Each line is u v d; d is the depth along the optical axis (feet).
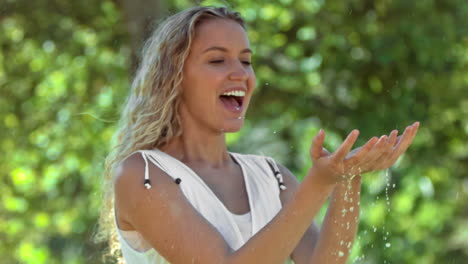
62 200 41.29
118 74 38.34
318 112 37.83
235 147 40.40
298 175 39.47
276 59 38.91
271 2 37.93
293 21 38.50
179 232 10.19
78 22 38.29
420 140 38.24
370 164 9.53
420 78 37.19
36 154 40.96
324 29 37.86
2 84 40.37
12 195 41.39
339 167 9.43
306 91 38.58
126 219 10.75
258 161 11.85
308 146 39.75
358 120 37.11
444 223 40.78
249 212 11.11
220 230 10.65
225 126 11.18
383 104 37.29
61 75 40.32
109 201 12.26
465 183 42.24
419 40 35.58
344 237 10.80
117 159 11.66
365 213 36.24
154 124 11.30
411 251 38.42
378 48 35.58
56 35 38.99
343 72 37.50
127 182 10.61
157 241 10.33
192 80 11.15
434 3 36.63
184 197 10.48
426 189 38.68
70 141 40.47
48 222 40.86
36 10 37.86
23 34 38.88
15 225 41.42
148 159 10.73
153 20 27.25
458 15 36.76
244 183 11.45
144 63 11.66
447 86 37.60
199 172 11.15
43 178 41.04
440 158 40.04
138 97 11.71
